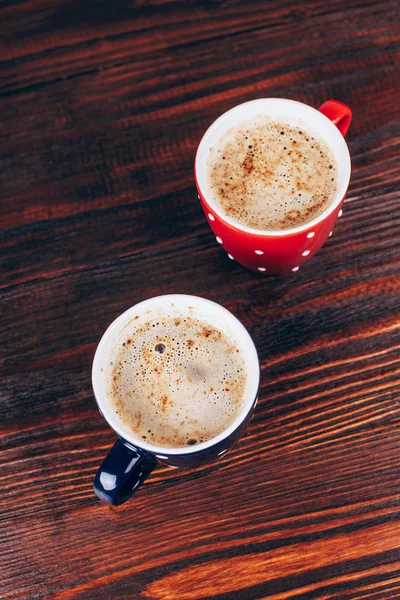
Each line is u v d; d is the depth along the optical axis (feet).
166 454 1.52
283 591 1.68
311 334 1.83
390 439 1.75
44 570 1.71
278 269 1.82
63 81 2.07
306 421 1.77
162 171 1.98
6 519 1.75
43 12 2.13
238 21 2.09
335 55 2.04
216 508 1.73
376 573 1.67
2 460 1.78
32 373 1.85
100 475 1.57
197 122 2.01
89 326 1.87
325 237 1.76
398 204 1.91
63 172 1.99
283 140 1.84
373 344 1.82
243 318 1.86
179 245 1.92
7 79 2.08
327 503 1.72
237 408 1.65
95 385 1.61
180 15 2.10
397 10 2.07
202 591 1.69
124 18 2.11
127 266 1.91
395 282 1.86
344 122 1.84
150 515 1.73
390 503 1.72
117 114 2.03
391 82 2.01
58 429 1.80
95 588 1.70
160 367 1.69
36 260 1.93
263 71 2.04
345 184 1.70
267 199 1.80
